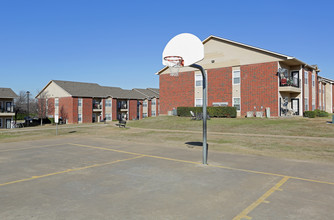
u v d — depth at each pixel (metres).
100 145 17.61
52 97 56.41
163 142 18.59
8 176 9.36
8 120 44.59
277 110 29.44
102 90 62.34
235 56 32.69
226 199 6.80
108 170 10.20
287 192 7.35
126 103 65.00
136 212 5.95
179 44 12.27
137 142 19.00
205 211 6.00
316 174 9.38
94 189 7.73
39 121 51.69
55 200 6.79
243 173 9.59
